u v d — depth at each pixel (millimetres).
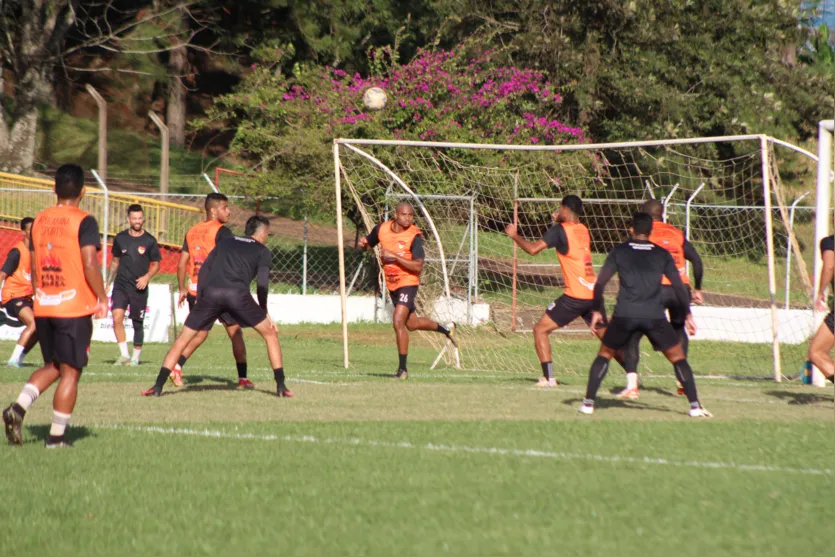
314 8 122375
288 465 23078
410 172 77375
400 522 18156
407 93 82562
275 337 35531
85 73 137875
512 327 72438
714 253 88688
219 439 26375
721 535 17406
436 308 70000
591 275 39812
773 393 39500
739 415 31781
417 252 44188
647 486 21094
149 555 16266
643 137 105875
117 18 134375
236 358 38469
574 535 17344
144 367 48375
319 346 64750
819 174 44656
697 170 107562
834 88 114750
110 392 36281
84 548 16641
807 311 72312
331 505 19375
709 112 111000
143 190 121938
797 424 29719
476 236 76188
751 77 111000
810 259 97375
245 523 18109
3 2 105938
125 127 138250
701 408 31219
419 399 35000
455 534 17391
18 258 47781
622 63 109750
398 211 44438
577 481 21500
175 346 35594
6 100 121062
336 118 78875
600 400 35531
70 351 24828
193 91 160125
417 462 23438
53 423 25031
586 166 85188
